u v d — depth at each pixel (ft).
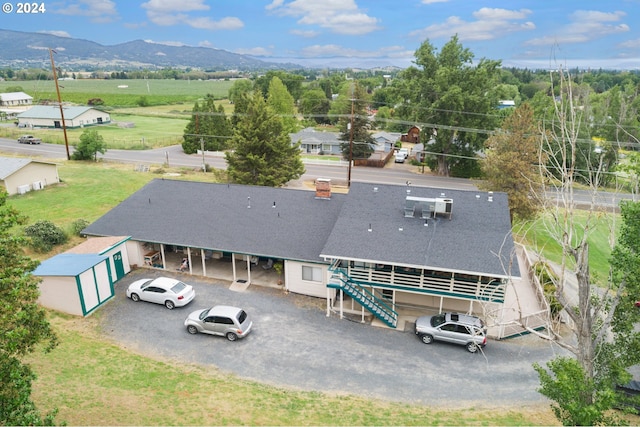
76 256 90.48
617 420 50.39
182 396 60.75
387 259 81.87
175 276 102.01
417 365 72.02
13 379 40.24
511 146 134.92
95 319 83.71
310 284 94.07
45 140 263.90
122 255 100.73
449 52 224.12
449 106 215.31
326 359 73.05
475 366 72.23
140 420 53.88
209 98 263.08
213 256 111.55
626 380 49.06
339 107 416.26
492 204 94.17
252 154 155.43
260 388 64.54
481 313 88.94
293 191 113.50
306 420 56.95
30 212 135.33
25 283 44.01
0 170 150.61
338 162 248.32
